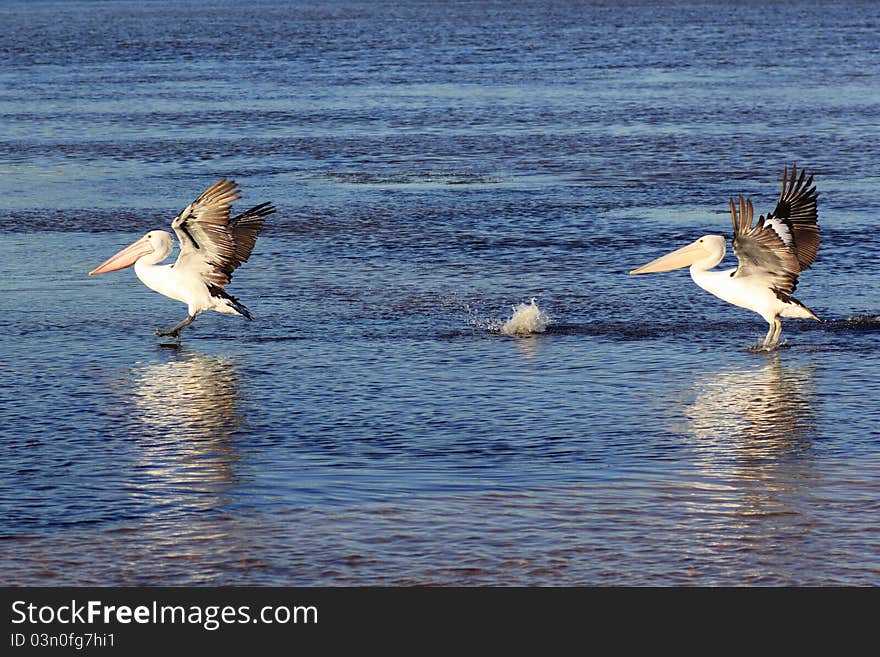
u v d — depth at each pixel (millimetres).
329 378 14469
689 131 37094
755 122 38969
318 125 39625
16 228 23578
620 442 12156
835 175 28844
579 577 9141
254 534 9891
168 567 9367
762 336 16312
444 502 10516
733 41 77625
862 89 48375
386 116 41812
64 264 20656
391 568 9297
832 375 14500
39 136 37125
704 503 10445
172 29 97125
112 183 28781
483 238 22516
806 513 10188
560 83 52156
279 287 19062
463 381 14328
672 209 25094
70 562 9438
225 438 12352
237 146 34969
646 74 56125
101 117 41812
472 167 30797
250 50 74438
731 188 27438
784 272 15602
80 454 11844
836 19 101000
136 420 12930
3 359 15305
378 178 29266
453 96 47688
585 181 28547
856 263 20234
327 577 9188
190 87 52219
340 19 109500
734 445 12031
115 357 15422
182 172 30422
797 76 54250
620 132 37125
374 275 19797
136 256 16656
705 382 14258
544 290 18750
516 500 10555
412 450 11961
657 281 19297
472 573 9219
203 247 16328
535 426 12688
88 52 74000
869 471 11211
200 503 10555
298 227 23578
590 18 105625
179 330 16578
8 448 12023
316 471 11344
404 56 68312
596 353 15508
